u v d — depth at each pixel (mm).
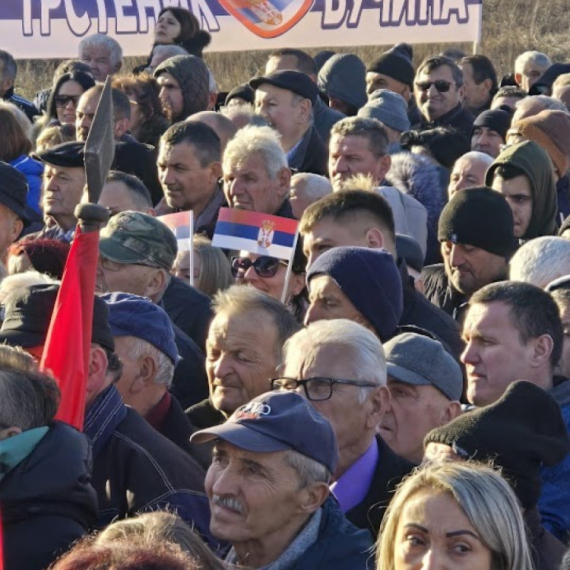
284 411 9648
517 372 12469
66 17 37562
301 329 11906
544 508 11477
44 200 19469
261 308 12391
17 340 11328
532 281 14742
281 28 37781
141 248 14734
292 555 9625
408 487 9250
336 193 15039
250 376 12258
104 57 32531
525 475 10555
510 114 25625
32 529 9414
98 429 11234
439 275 17906
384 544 9289
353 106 29875
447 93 28188
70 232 18625
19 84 45406
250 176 18203
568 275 14219
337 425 11023
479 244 16203
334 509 9969
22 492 9430
